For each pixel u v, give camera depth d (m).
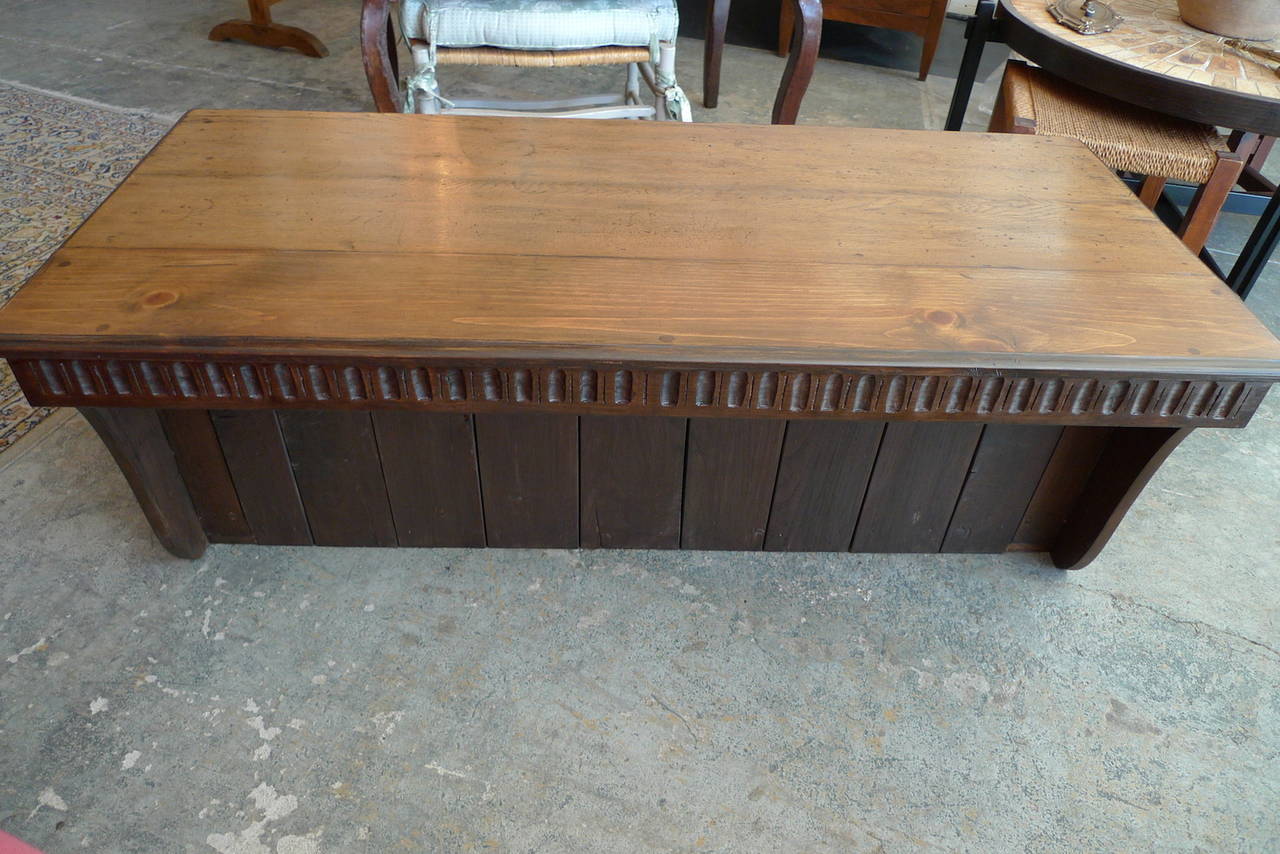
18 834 0.87
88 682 1.01
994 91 2.80
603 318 0.87
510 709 1.00
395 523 1.15
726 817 0.91
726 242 1.00
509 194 1.08
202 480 1.08
